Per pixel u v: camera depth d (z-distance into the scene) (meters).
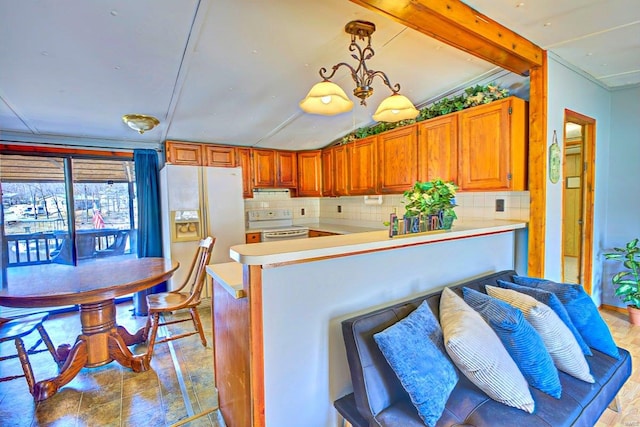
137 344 2.92
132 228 4.25
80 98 2.59
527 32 2.20
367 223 4.51
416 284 2.02
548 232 2.60
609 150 3.45
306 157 4.99
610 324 3.12
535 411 1.32
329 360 1.65
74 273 2.53
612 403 1.90
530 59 2.35
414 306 1.73
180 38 1.91
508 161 2.52
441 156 3.04
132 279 2.33
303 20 1.85
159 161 4.20
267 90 2.78
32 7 1.52
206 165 4.31
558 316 1.74
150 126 3.04
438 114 3.11
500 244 2.64
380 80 2.87
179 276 3.79
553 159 2.61
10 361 2.68
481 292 1.99
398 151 3.53
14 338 2.16
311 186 5.00
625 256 3.26
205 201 3.94
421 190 2.04
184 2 1.60
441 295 1.87
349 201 4.86
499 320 1.55
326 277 1.62
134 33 1.82
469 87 2.95
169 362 2.60
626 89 3.33
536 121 2.52
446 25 1.82
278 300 1.47
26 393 2.22
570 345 1.59
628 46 2.43
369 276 1.79
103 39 1.84
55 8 1.55
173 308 2.66
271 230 4.63
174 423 1.89
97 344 2.41
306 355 1.58
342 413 1.55
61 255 3.84
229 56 2.17
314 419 1.62
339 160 4.54
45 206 3.73
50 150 3.66
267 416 1.47
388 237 1.86
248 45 2.06
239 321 1.55
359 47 2.06
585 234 3.32
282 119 3.58
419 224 1.93
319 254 1.50
